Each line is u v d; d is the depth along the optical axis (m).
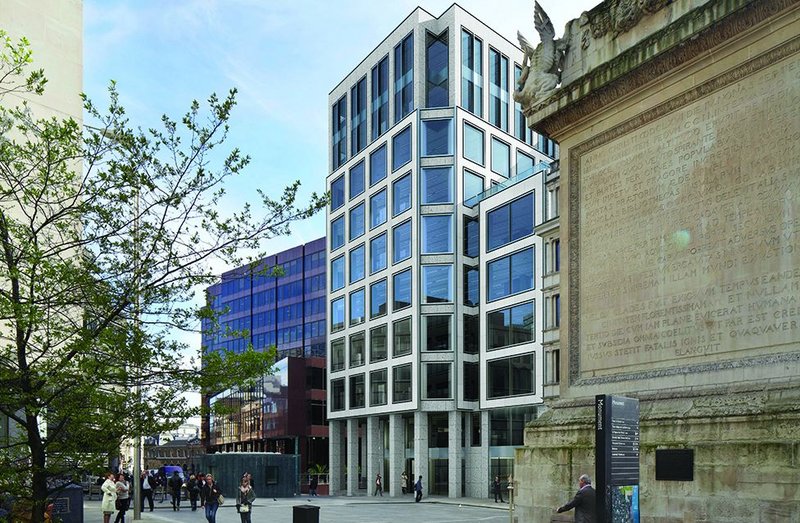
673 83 15.67
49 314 15.13
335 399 74.38
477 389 62.16
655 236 15.74
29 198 14.86
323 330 107.19
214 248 17.34
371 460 68.25
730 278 14.02
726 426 13.18
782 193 13.28
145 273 13.60
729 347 13.86
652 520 13.94
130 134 13.48
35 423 13.08
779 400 12.63
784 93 13.48
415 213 63.75
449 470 60.66
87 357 13.54
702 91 15.04
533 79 19.33
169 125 13.62
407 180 65.50
